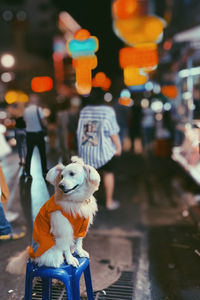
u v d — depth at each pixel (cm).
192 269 348
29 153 292
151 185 706
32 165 288
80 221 199
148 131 1303
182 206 566
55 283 281
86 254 215
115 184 715
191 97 664
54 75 1992
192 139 593
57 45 2403
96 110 389
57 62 2283
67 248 199
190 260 369
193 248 398
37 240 199
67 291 192
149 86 1491
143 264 360
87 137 388
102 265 344
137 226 473
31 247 214
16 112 308
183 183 711
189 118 683
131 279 324
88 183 192
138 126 1162
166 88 1038
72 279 198
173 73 926
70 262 200
